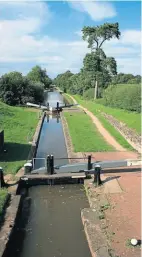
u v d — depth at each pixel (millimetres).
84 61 65375
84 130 31703
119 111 40500
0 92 52250
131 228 12422
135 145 24125
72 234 12906
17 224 13758
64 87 127750
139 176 18094
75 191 17234
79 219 14195
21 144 24984
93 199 15141
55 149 26000
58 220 14141
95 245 11289
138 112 37781
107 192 15875
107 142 26297
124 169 19219
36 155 24156
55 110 50531
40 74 123250
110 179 17625
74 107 55938
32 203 15930
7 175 17812
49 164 17922
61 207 15438
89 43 64750
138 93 38656
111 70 65188
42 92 64938
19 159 20750
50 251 11773
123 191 15969
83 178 17938
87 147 24391
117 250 10984
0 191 15531
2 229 12242
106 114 40781
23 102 53781
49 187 17797
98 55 64500
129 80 78812
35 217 14461
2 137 23047
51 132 33781
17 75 56188
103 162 18969
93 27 63406
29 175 17766
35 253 11656
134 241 11141
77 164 18891
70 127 33625
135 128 28438
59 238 12633
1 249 10891
